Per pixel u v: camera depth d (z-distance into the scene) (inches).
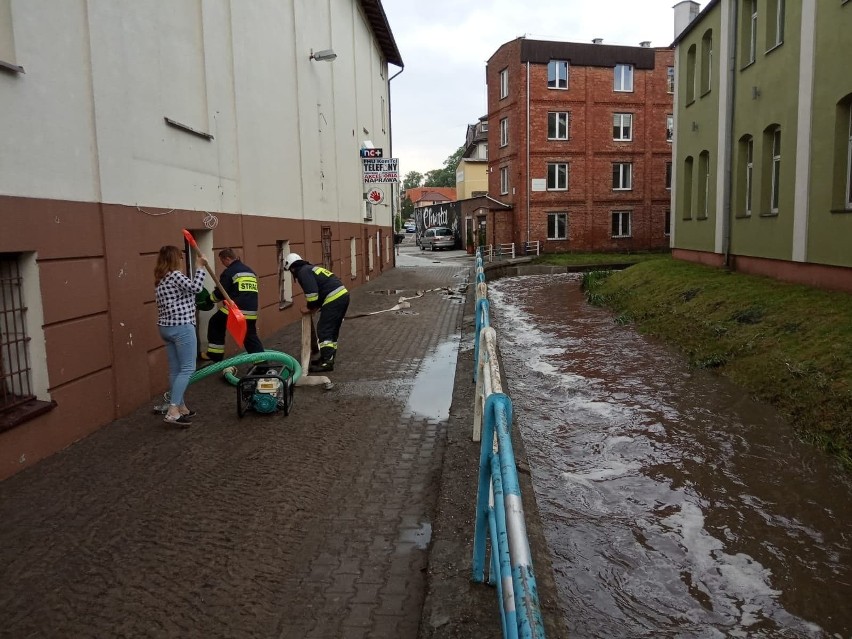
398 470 212.7
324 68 623.2
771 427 282.8
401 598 141.3
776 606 162.1
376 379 336.2
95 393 245.3
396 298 705.6
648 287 653.9
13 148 202.1
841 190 453.7
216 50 367.2
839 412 261.1
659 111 1526.8
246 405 271.3
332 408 282.5
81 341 236.4
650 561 180.9
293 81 518.3
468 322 525.7
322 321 339.9
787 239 522.6
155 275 246.7
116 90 259.4
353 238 796.6
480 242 1696.6
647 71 1512.1
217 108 367.2
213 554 158.2
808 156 485.1
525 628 68.4
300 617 134.3
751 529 198.8
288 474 207.9
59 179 224.4
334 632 129.6
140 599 139.6
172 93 313.9
